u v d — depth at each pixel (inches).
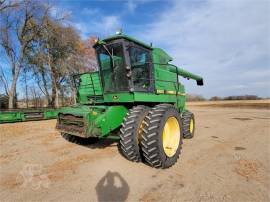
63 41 926.4
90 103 232.8
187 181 149.4
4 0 789.9
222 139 285.3
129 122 171.9
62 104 1008.9
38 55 898.1
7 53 870.4
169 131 192.9
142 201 123.9
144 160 184.5
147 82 209.2
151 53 217.5
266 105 1086.4
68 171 168.2
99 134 176.7
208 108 1017.5
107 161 188.7
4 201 125.0
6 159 202.1
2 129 378.0
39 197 129.2
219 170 169.9
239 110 854.5
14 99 917.8
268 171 167.9
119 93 195.5
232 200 124.6
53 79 943.7
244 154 213.6
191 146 246.8
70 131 186.5
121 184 144.8
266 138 289.9
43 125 431.5
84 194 132.1
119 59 192.5
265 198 126.6
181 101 286.4
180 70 296.4
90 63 1051.9
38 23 855.7
